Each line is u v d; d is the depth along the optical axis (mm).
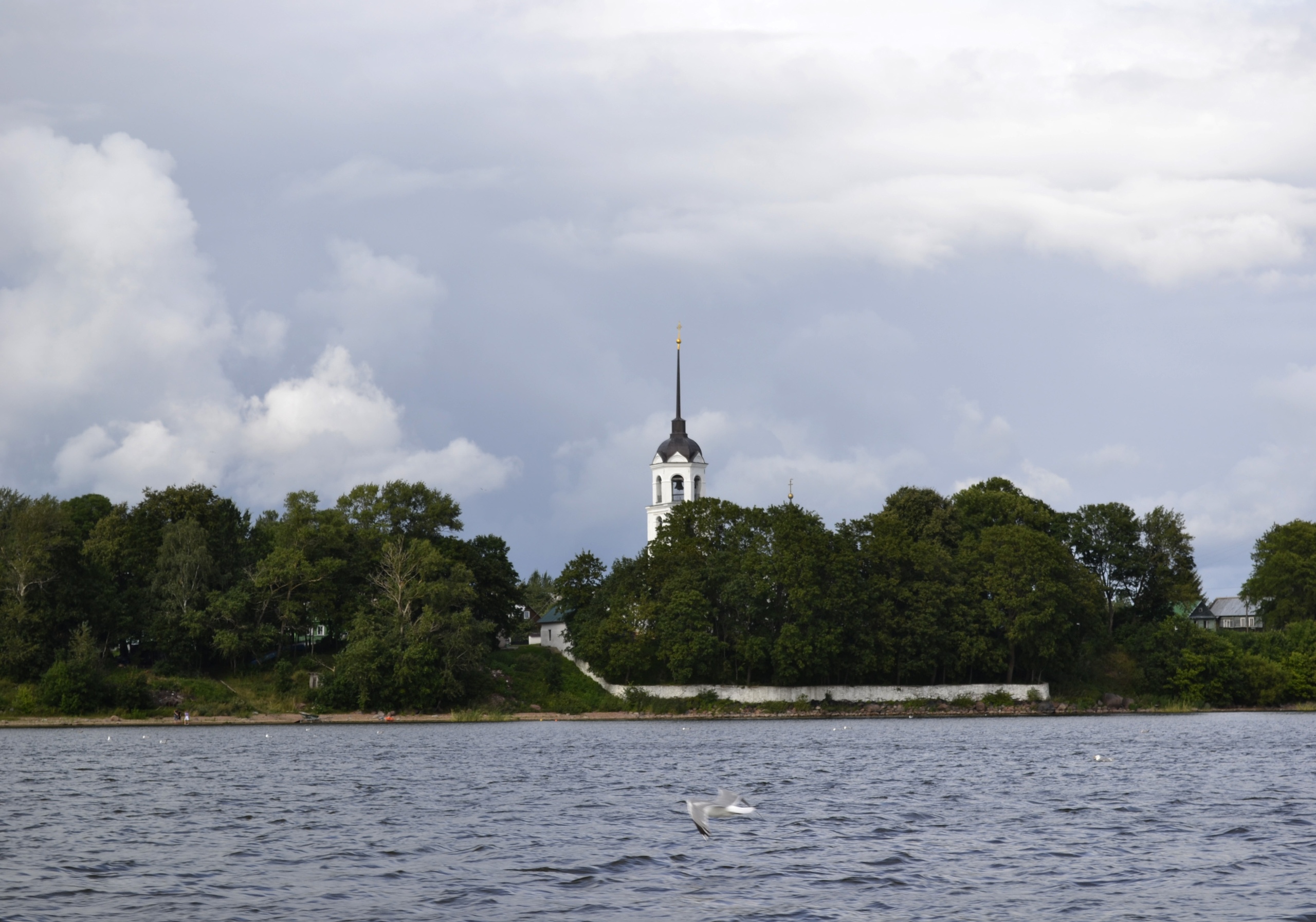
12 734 110875
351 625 139250
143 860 40812
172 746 95875
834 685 147375
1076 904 34000
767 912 33094
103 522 145375
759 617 146875
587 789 61781
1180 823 48719
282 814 52469
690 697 144375
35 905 33938
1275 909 33312
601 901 34438
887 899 34688
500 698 142750
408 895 35344
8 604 130125
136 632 137000
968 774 69125
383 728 121250
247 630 137375
